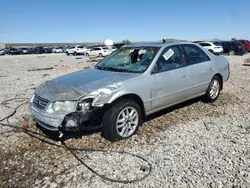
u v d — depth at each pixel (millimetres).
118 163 3445
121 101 4027
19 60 29266
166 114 5355
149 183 2980
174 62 4977
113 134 3986
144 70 4449
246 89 7707
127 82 4113
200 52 5711
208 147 3832
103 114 3984
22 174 3246
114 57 5348
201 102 6207
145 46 5082
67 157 3641
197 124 4793
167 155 3623
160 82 4555
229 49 25672
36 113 4039
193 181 2990
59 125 3746
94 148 3879
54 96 3865
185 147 3854
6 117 5441
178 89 4957
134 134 4324
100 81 4125
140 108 4379
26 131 4582
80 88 3922
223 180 2994
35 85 9594
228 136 4223
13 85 9727
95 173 3207
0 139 4301
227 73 6465
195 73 5324
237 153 3621
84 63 21828
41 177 3166
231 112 5477
